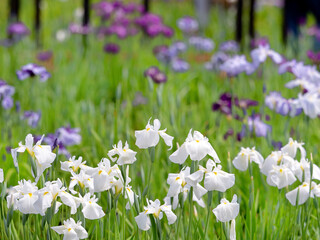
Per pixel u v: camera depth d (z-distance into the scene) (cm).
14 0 1532
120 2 1503
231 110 749
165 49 1209
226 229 384
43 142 648
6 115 734
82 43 1394
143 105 913
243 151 456
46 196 363
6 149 628
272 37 1580
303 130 723
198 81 1166
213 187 370
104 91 1050
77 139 679
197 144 375
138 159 625
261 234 472
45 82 968
